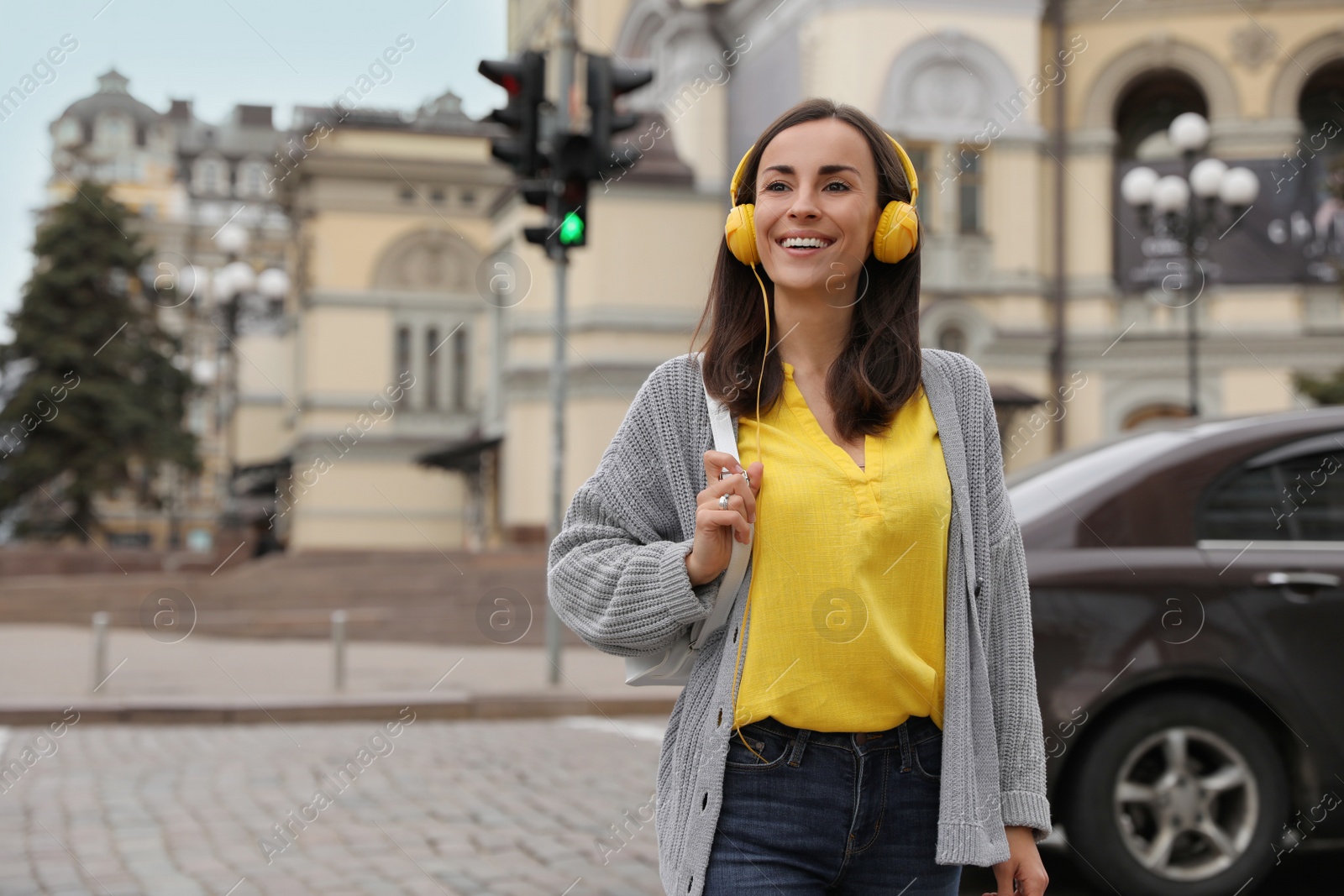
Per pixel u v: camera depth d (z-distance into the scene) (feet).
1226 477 14.46
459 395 112.27
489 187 114.11
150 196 204.74
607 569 5.98
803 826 5.75
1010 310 70.69
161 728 30.83
